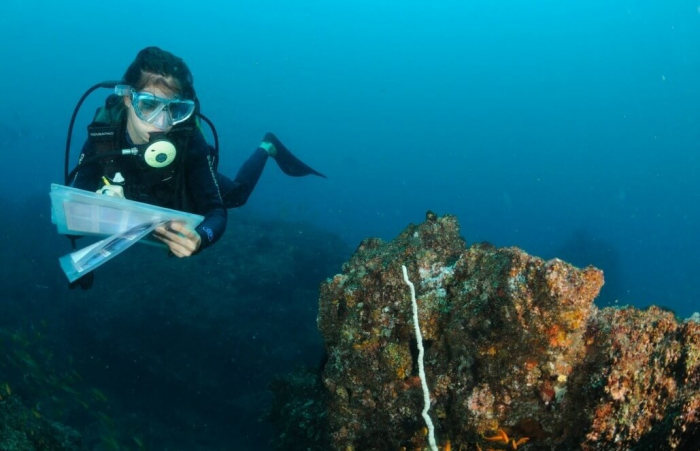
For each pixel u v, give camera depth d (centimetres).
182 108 325
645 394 191
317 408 395
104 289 1124
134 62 323
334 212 5966
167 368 1004
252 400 970
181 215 272
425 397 206
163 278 1134
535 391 212
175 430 949
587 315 202
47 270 1374
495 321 226
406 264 266
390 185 8981
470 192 9088
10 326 1052
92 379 1014
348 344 271
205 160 356
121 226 272
